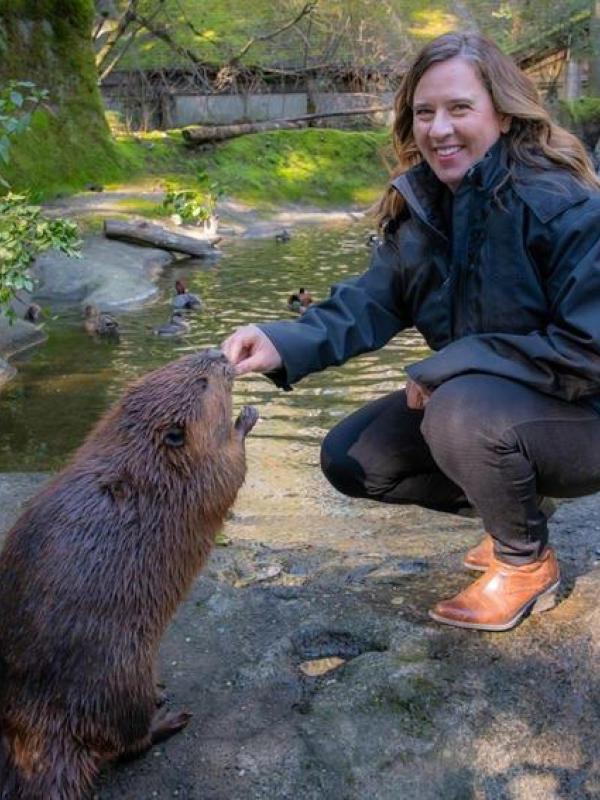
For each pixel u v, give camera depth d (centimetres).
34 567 266
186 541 284
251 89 2745
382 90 2722
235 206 1861
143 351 886
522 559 313
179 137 2152
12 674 262
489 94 287
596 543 385
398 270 332
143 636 272
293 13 2778
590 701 292
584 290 272
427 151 298
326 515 483
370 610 340
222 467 292
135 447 283
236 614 348
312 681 311
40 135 1741
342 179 2130
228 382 302
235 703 302
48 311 976
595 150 2430
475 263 295
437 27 2961
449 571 371
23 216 735
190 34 2822
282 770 274
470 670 301
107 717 264
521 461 290
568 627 314
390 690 295
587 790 273
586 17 2873
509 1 3006
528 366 289
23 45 1772
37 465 612
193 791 270
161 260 1341
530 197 281
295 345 320
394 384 755
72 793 262
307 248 1488
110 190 1784
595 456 297
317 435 636
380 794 269
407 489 356
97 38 2528
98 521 271
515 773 276
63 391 768
